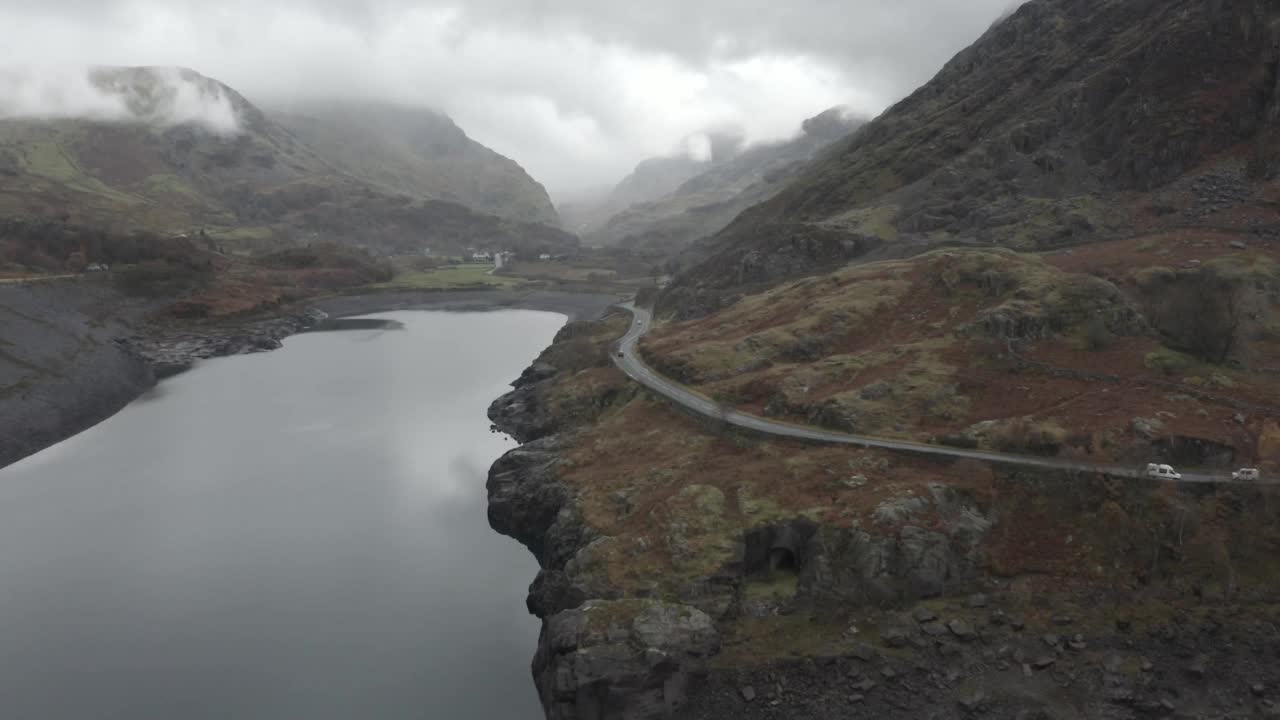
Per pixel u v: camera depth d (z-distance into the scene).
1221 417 92.12
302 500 132.12
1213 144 159.88
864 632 76.69
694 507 94.31
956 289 140.12
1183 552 77.25
